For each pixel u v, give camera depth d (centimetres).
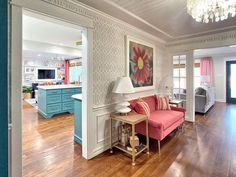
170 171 210
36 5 173
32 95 792
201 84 788
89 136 242
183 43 433
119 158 245
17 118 161
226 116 490
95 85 252
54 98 471
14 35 156
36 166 221
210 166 221
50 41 496
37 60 820
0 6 58
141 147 257
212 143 295
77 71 780
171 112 337
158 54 430
